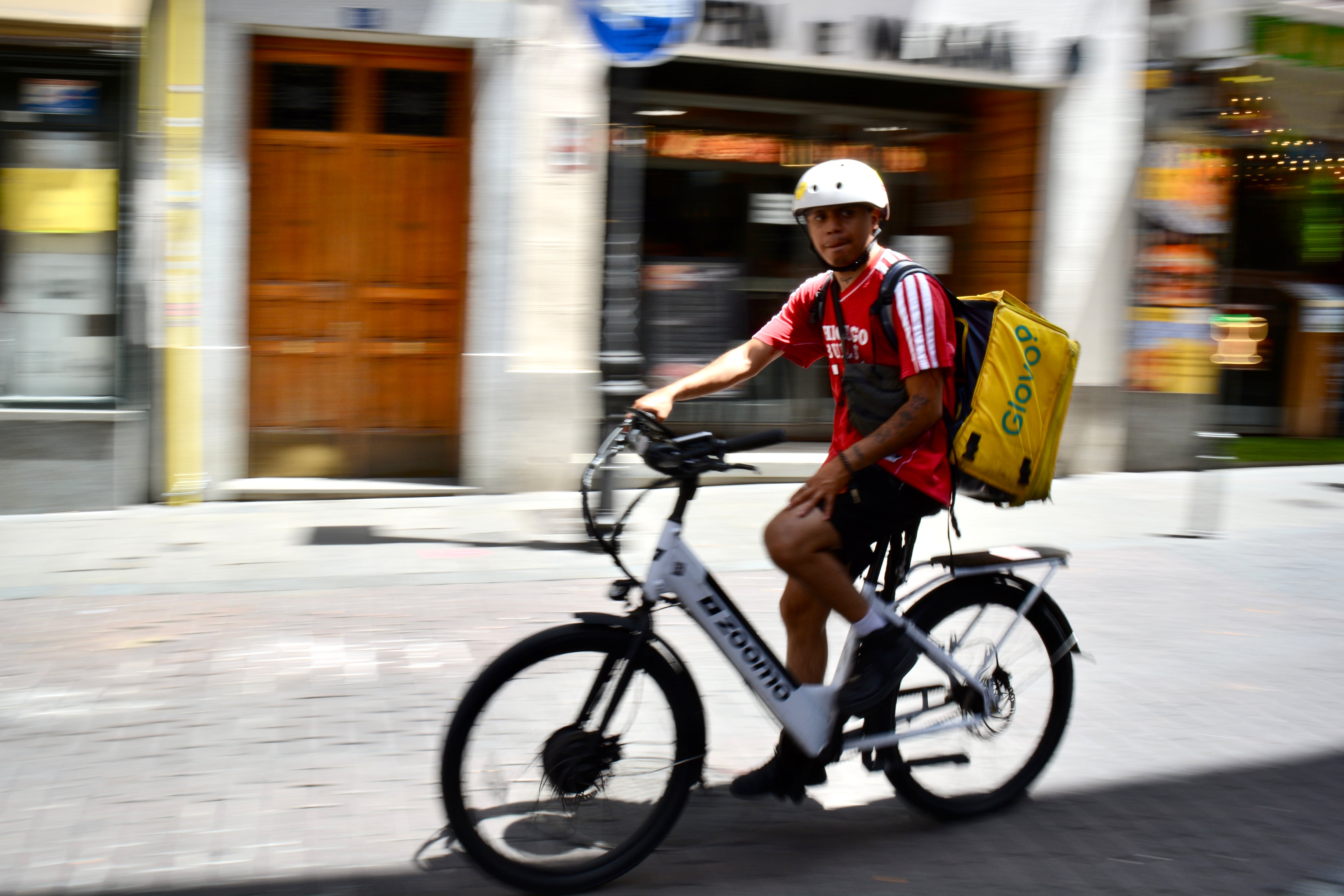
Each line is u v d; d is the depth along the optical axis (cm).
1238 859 406
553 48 921
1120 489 1058
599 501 912
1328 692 572
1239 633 656
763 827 421
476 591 689
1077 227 1095
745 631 385
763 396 1067
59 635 596
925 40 1025
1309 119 1180
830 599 385
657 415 396
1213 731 520
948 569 421
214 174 873
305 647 588
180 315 878
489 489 952
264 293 925
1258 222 1205
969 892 379
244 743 475
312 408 945
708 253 1038
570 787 367
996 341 389
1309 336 1235
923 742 423
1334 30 1132
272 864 382
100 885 366
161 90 855
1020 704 441
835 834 417
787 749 402
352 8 880
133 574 707
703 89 1008
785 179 1052
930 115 1088
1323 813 444
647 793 381
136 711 504
